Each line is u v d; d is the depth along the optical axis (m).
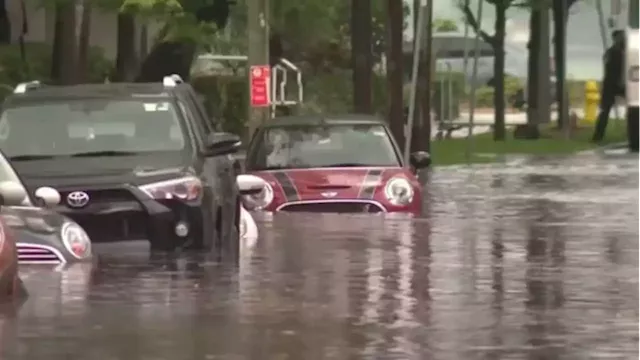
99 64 96.44
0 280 30.95
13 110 42.69
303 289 33.75
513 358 25.20
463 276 36.56
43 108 42.62
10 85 87.25
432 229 50.12
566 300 32.25
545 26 155.88
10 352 25.39
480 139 149.25
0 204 36.72
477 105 175.12
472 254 42.06
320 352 25.55
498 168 99.19
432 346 26.23
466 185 80.12
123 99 42.88
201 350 25.69
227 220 44.41
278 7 115.19
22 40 93.88
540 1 147.88
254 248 42.78
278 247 43.16
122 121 42.41
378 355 25.31
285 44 124.06
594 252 43.12
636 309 30.92
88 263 37.09
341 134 55.91
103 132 42.19
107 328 27.91
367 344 26.39
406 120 104.50
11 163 39.22
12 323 28.42
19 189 36.69
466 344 26.48
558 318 29.61
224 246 43.00
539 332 27.86
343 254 41.56
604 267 38.91
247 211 49.94
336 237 46.28
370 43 97.62
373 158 55.31
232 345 26.17
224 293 32.91
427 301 31.92
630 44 110.94
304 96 122.31
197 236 40.22
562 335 27.55
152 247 39.88
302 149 55.53
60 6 80.88
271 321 28.91
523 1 148.25
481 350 25.94
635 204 65.06
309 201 52.88
